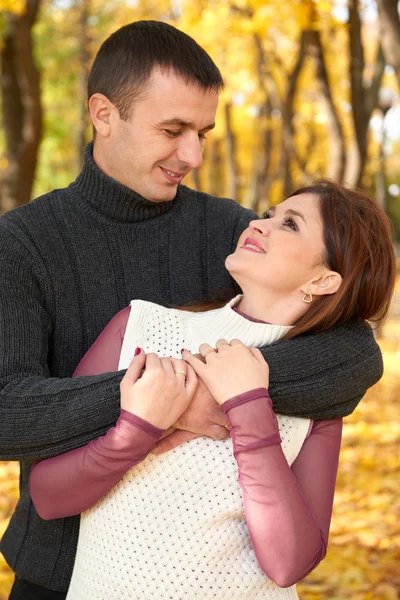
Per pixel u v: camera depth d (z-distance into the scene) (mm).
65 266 2117
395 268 1962
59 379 1831
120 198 2156
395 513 4961
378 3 6203
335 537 4555
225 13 11148
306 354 1841
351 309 1920
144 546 1722
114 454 1647
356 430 7254
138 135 2072
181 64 2025
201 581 1709
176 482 1744
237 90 16938
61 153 27656
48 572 2059
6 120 7660
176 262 2281
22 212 2139
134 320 1901
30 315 2006
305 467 1834
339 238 1870
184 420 1723
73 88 23125
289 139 15727
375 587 3863
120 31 2121
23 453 1792
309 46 10820
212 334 1923
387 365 11328
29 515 2119
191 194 2389
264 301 1930
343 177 11023
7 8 6266
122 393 1675
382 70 10891
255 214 2559
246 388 1680
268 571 1651
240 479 1669
